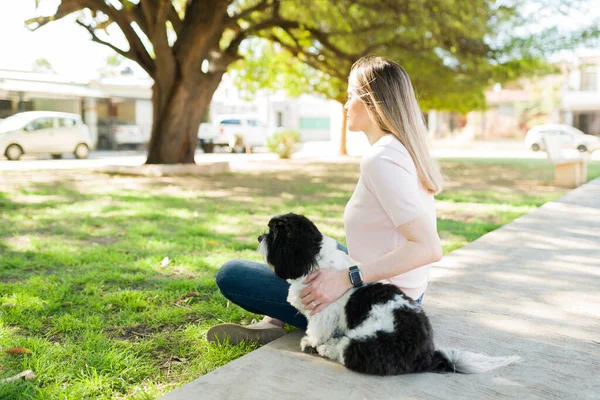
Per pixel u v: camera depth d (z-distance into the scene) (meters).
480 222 7.42
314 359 2.71
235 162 20.12
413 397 2.32
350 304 2.43
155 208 8.26
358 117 2.61
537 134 29.31
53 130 20.38
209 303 3.95
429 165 2.44
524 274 4.54
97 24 14.36
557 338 3.14
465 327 3.31
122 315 3.64
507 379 2.55
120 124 27.23
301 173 15.36
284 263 2.41
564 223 6.93
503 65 16.66
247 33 14.91
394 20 14.17
